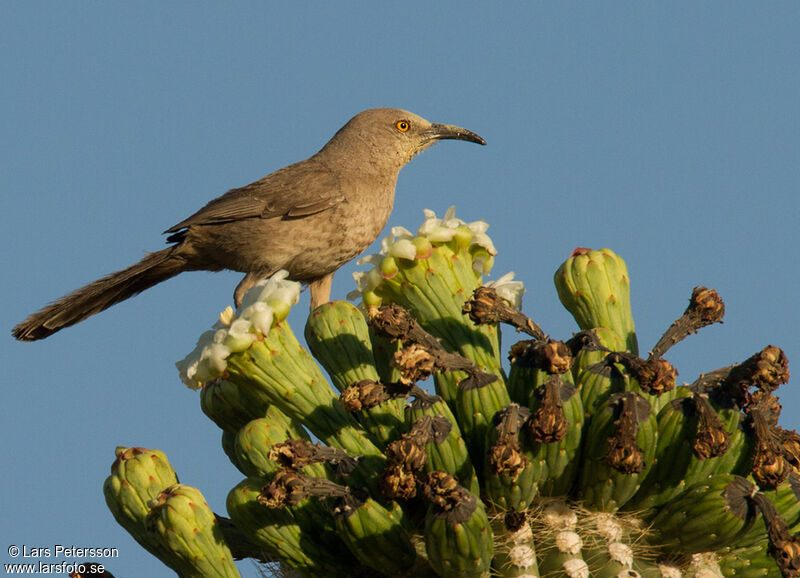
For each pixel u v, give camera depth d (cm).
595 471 801
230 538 916
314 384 853
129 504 834
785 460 806
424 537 755
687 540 795
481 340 915
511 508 795
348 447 844
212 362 834
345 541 791
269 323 839
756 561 844
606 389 824
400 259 927
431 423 780
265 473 829
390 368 955
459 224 952
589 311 965
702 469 809
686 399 809
